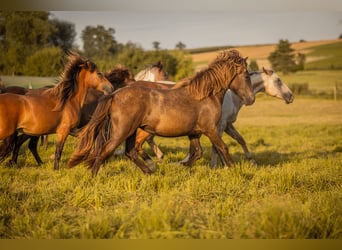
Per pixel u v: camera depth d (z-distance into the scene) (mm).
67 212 8109
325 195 8828
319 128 28891
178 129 10352
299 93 58438
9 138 11203
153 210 7262
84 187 9062
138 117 10047
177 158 14500
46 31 69000
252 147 18969
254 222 7039
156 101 10164
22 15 66938
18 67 61469
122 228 6961
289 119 37562
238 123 34031
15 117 10805
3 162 12609
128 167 11930
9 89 13164
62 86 11594
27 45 66188
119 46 87750
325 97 55594
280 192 9492
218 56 11141
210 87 10617
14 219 7473
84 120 13281
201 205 8523
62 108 11586
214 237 6793
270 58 85500
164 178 9898
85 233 6820
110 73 13578
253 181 10023
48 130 11477
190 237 6762
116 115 9977
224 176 10320
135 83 11828
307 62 89000
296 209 7574
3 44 65375
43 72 56812
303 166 12461
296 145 20109
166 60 69438
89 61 11984
